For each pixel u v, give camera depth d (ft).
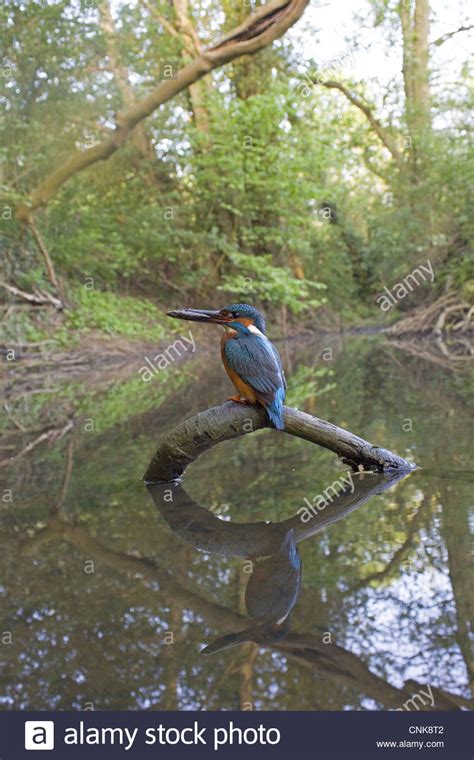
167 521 13.01
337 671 7.57
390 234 69.51
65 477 16.94
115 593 9.71
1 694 7.41
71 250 50.67
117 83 48.03
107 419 25.67
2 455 19.98
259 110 56.39
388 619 8.55
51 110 43.96
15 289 44.24
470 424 20.71
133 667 7.68
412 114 68.08
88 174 51.03
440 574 9.79
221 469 17.29
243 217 63.10
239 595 9.47
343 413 23.76
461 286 67.21
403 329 66.03
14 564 10.94
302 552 11.01
